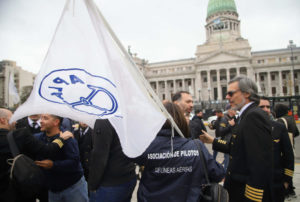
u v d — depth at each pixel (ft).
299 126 89.35
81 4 8.71
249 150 9.62
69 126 20.62
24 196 10.00
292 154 14.35
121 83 8.60
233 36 291.38
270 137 9.62
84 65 8.79
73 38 8.79
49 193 13.93
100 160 10.65
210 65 257.14
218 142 13.17
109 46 8.58
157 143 8.79
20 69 270.05
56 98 8.79
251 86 11.41
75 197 14.01
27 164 9.90
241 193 10.34
